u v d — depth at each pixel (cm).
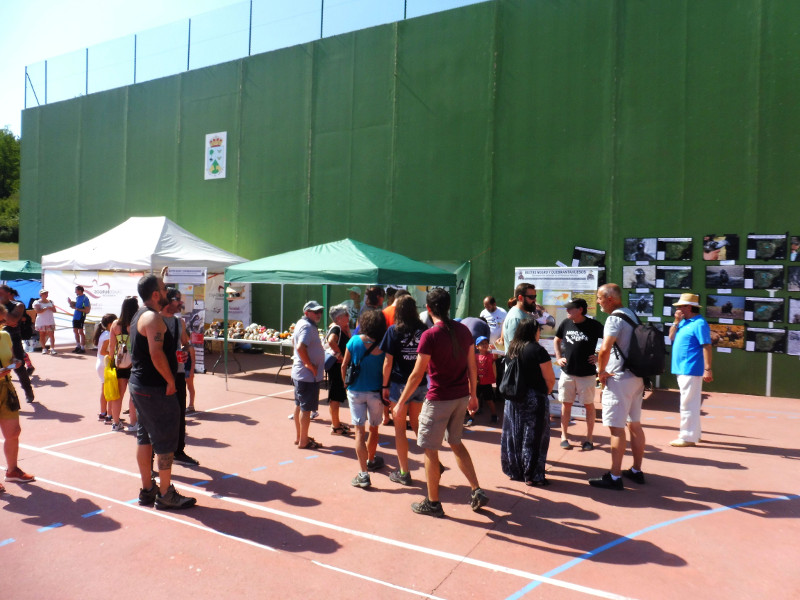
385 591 355
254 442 682
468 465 471
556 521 459
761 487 536
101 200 1889
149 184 1769
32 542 417
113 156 1859
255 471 578
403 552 406
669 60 1051
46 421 768
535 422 539
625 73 1088
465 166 1252
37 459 605
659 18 1059
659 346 519
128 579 367
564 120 1145
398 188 1335
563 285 802
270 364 1318
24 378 866
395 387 575
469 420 790
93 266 1400
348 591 355
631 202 1082
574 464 605
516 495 515
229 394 972
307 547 412
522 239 1188
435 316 464
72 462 596
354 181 1398
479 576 374
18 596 346
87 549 407
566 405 664
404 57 1327
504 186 1206
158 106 1752
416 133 1312
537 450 538
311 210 1463
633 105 1080
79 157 1942
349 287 1412
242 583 363
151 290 467
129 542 418
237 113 1591
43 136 2036
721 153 1007
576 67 1134
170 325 595
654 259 1061
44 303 1434
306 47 1471
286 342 1073
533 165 1177
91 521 453
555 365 805
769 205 971
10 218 5494
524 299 701
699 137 1025
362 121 1387
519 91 1191
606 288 541
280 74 1516
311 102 1463
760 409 877
